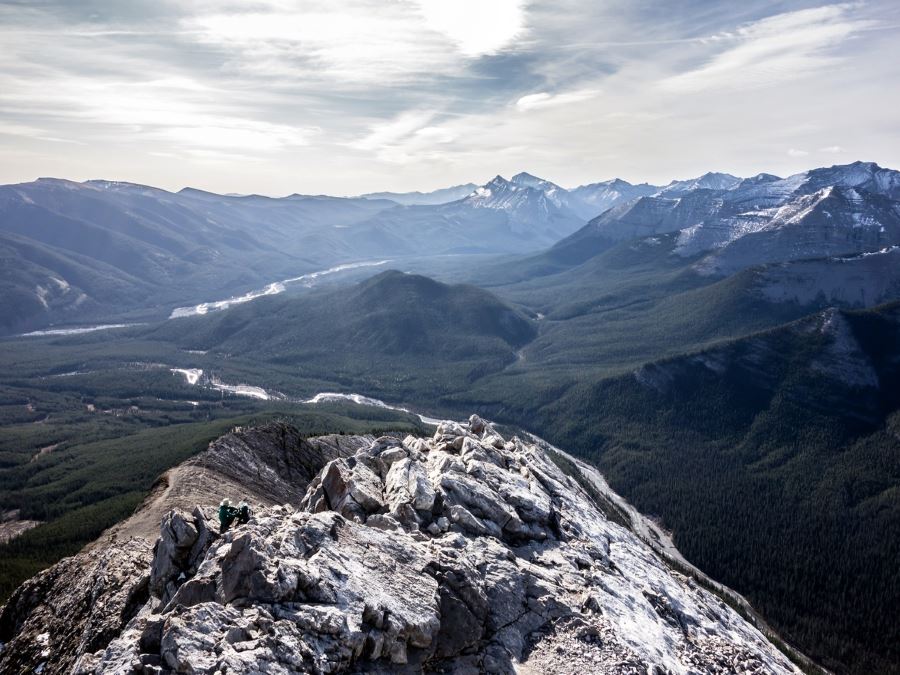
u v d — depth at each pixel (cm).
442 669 3369
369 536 3988
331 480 5072
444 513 4931
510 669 3481
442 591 3731
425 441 6794
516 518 5138
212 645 2698
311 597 3203
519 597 4109
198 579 3391
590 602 4278
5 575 12762
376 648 3081
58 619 5578
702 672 3994
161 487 9850
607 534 6012
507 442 8225
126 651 2866
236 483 10675
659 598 4931
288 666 2675
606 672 3528
